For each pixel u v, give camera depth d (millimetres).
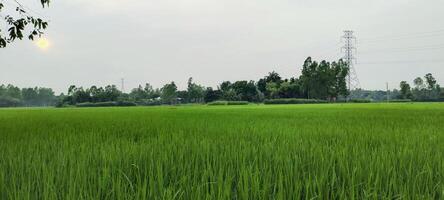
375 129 8734
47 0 8758
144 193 2789
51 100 165500
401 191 2979
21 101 152625
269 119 14391
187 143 5727
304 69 105125
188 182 3160
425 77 114500
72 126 10992
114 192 3041
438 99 111438
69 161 4297
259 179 3391
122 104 103625
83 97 112562
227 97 111875
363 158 4133
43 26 9250
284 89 109188
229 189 2906
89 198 2844
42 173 3783
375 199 2830
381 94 165625
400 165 3826
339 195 3004
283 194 2965
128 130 9320
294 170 3652
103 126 10867
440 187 3076
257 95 115250
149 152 4871
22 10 9039
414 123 11148
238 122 12312
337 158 4305
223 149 5102
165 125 10914
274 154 4641
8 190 3070
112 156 4613
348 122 11922
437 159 4164
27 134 8258
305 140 6203
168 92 115625
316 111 25891
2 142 6520
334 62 103875
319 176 3482
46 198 2809
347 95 105438
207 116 18406
